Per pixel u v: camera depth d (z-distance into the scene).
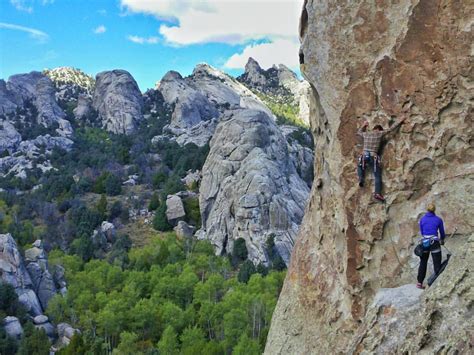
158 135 160.88
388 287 12.77
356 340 10.89
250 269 70.00
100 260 77.31
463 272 8.94
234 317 50.91
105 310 54.22
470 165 12.04
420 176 12.67
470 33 12.04
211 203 90.69
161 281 63.12
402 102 12.90
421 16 12.63
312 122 17.17
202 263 72.44
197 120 171.25
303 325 15.54
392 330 10.05
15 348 50.31
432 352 8.53
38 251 71.06
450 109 12.32
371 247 13.27
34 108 184.00
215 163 93.56
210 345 45.28
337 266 14.50
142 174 121.06
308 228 17.09
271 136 95.81
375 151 12.98
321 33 14.59
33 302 61.22
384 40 13.30
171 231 94.06
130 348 48.31
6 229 81.75
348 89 13.91
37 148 148.50
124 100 185.25
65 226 90.38
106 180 112.75
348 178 13.80
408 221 12.71
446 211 12.12
